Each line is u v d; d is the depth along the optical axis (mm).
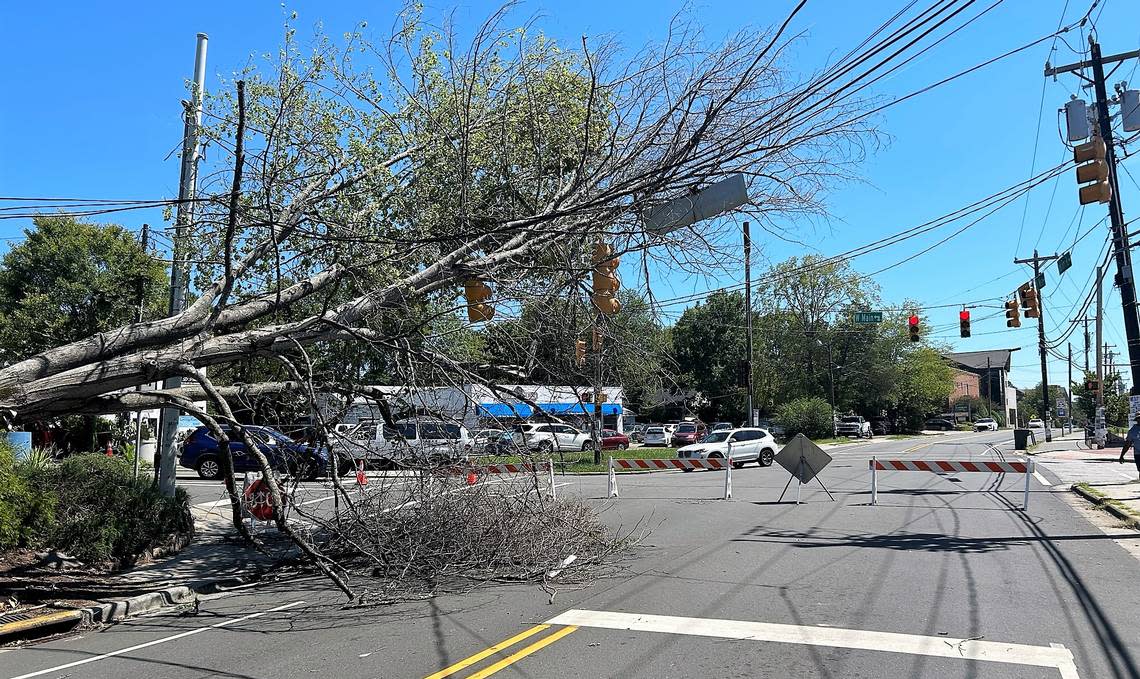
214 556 11898
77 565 10469
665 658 6004
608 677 5605
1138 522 12555
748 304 37031
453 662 6129
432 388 10633
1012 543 11117
